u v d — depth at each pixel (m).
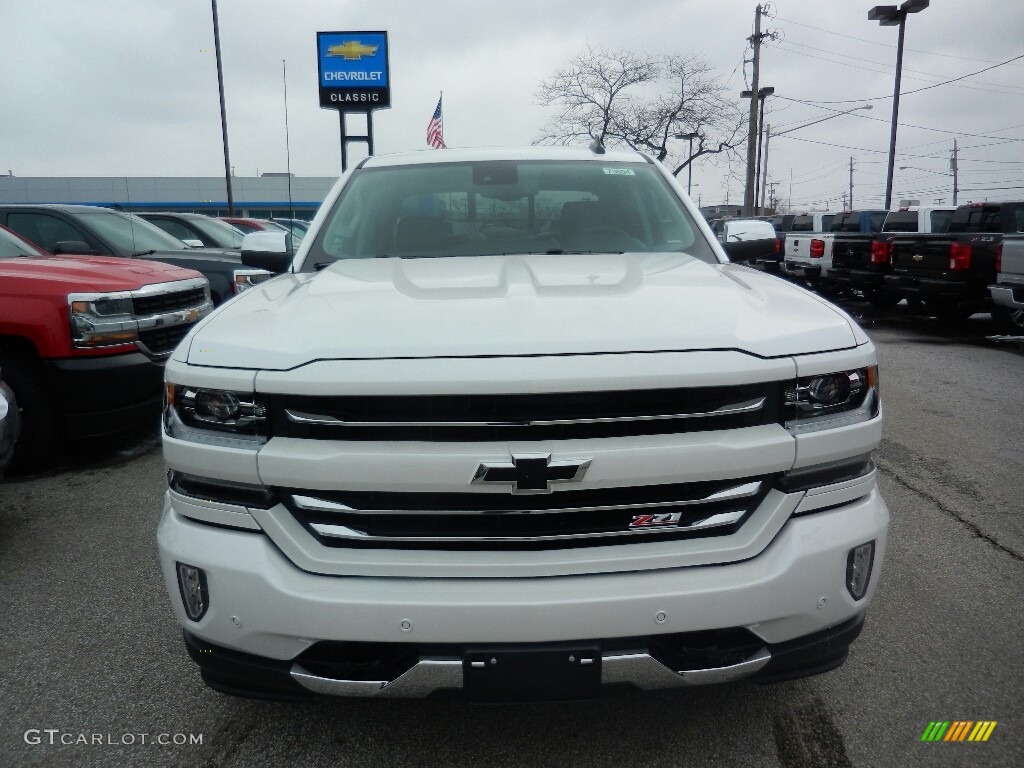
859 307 16.19
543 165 3.79
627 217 3.49
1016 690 2.77
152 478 5.24
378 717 2.67
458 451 2.00
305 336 2.16
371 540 2.07
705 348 2.08
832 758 2.43
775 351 2.13
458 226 3.44
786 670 2.18
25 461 5.25
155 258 8.45
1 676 2.93
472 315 2.21
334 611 2.01
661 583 2.03
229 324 2.34
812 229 21.77
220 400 2.12
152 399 5.58
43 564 3.92
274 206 52.94
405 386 1.99
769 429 2.11
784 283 2.78
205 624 2.14
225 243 11.21
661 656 2.06
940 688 2.79
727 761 2.43
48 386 5.14
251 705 2.74
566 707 2.71
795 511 2.16
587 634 2.01
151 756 2.48
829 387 2.18
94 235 8.23
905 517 4.44
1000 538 4.13
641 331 2.12
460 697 2.07
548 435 2.03
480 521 2.07
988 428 6.35
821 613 2.15
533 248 3.33
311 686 2.10
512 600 1.98
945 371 8.88
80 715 2.70
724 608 2.04
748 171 34.72
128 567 3.88
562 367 2.00
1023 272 10.66
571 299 2.33
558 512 2.04
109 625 3.31
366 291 2.53
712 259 3.29
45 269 5.44
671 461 2.03
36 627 3.30
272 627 2.06
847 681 2.84
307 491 2.08
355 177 3.81
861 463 2.27
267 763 2.45
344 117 20.17
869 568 2.26
